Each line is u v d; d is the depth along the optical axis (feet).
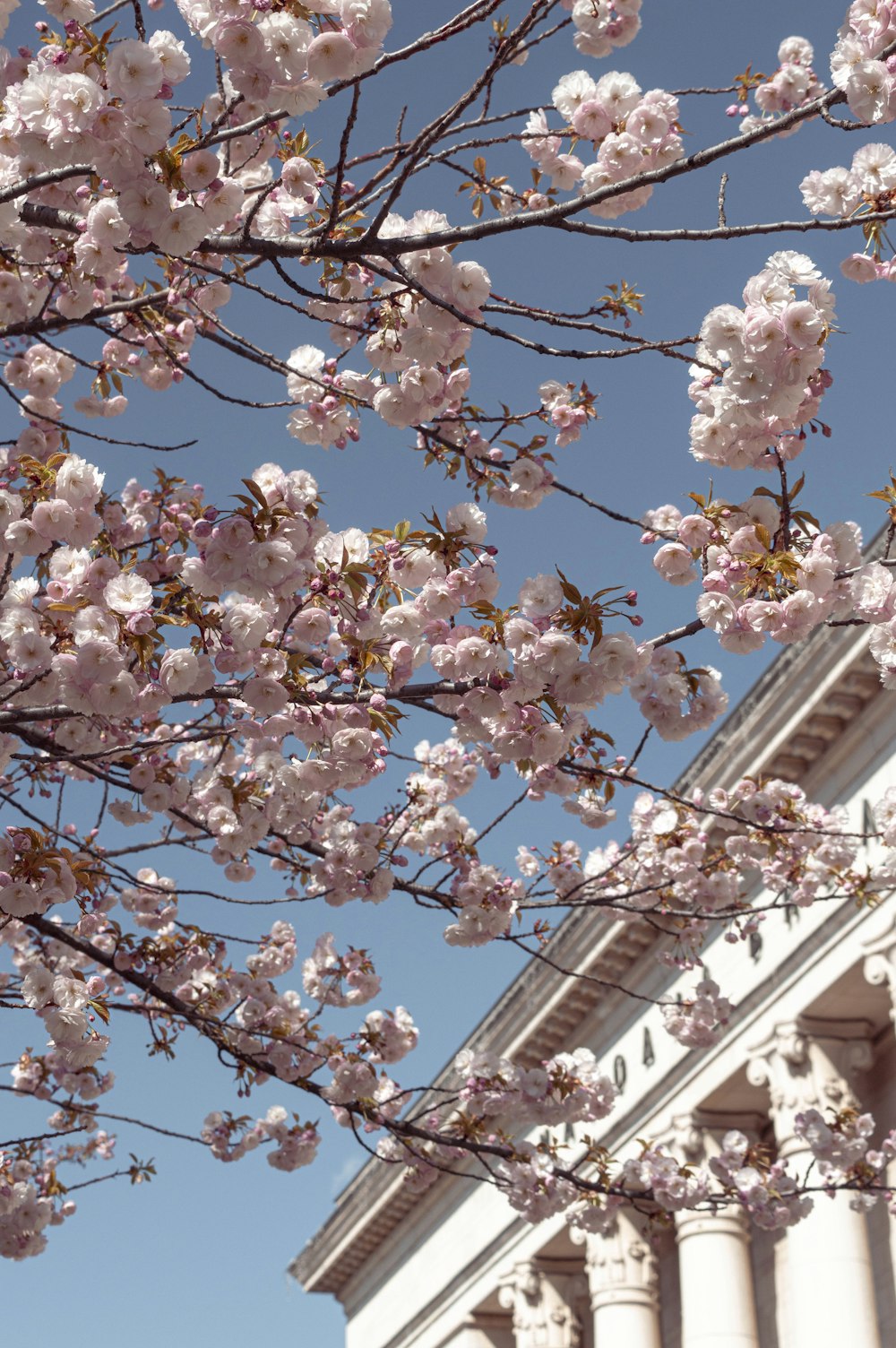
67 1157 48.96
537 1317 120.16
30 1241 38.06
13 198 16.99
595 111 19.02
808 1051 84.38
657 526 20.17
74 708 17.54
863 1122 41.50
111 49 14.51
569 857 38.29
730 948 93.15
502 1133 36.60
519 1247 123.03
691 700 20.61
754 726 84.74
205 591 17.26
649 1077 101.30
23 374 26.58
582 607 17.44
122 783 25.93
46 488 19.27
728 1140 41.01
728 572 18.65
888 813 32.19
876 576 18.10
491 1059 35.40
